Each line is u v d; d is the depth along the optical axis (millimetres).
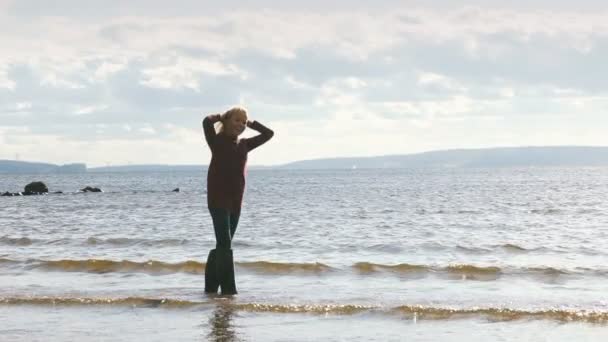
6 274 13539
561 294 11227
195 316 9727
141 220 31781
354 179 154125
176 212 38438
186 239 21062
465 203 46656
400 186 95250
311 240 21234
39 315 9836
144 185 120375
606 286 12102
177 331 8922
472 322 9281
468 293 11352
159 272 13641
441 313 9680
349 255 17406
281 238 21922
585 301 10523
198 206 45469
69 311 10078
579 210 37562
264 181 142625
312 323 9305
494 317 9492
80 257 16844
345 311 9891
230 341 8438
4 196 66062
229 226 11148
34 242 20328
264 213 36156
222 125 10984
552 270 13711
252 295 11148
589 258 16688
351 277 13109
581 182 107812
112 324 9305
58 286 12109
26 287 11992
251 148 11148
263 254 17703
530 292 11453
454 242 20484
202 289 11750
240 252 18203
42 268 14109
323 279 12891
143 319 9570
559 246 19297
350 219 31344
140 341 8438
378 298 10875
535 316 9500
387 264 14469
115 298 10703
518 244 19859
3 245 19656
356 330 8922
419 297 10945
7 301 10617
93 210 41219
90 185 120312
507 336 8578
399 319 9469
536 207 40844
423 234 23625
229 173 10914
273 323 9312
